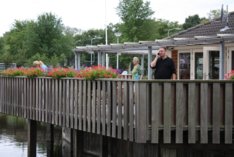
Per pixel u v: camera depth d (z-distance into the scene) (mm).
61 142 22938
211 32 23188
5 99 21562
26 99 19312
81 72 15539
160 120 11992
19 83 20000
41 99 18031
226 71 20484
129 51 25391
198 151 12625
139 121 11992
